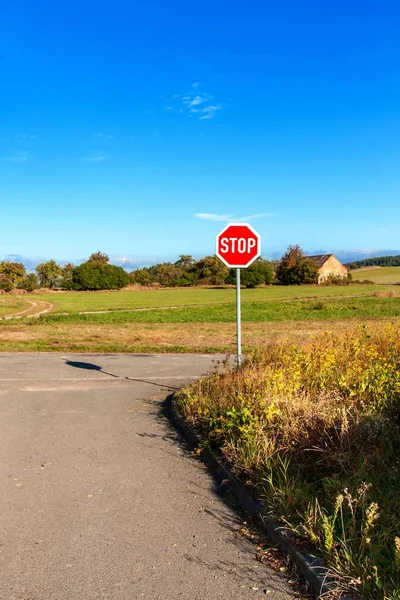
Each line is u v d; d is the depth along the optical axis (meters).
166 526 4.07
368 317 34.78
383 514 3.67
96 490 4.83
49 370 13.08
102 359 15.70
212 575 3.34
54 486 4.93
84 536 3.89
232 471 5.04
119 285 103.31
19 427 7.20
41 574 3.35
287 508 3.95
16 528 4.03
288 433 5.28
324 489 4.18
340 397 6.36
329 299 61.28
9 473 5.29
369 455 4.57
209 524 4.11
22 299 62.22
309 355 8.59
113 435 6.80
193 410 7.41
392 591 2.86
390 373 7.04
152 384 11.11
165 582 3.25
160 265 134.88
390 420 5.45
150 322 32.22
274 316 36.75
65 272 116.38
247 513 4.31
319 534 3.52
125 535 3.91
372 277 132.38
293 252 113.94
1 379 11.59
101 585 3.22
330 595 2.97
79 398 9.45
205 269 113.44
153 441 6.52
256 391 6.68
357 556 3.22
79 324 30.25
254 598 3.08
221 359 15.88
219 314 39.47
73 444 6.36
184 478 5.17
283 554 3.58
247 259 8.96
